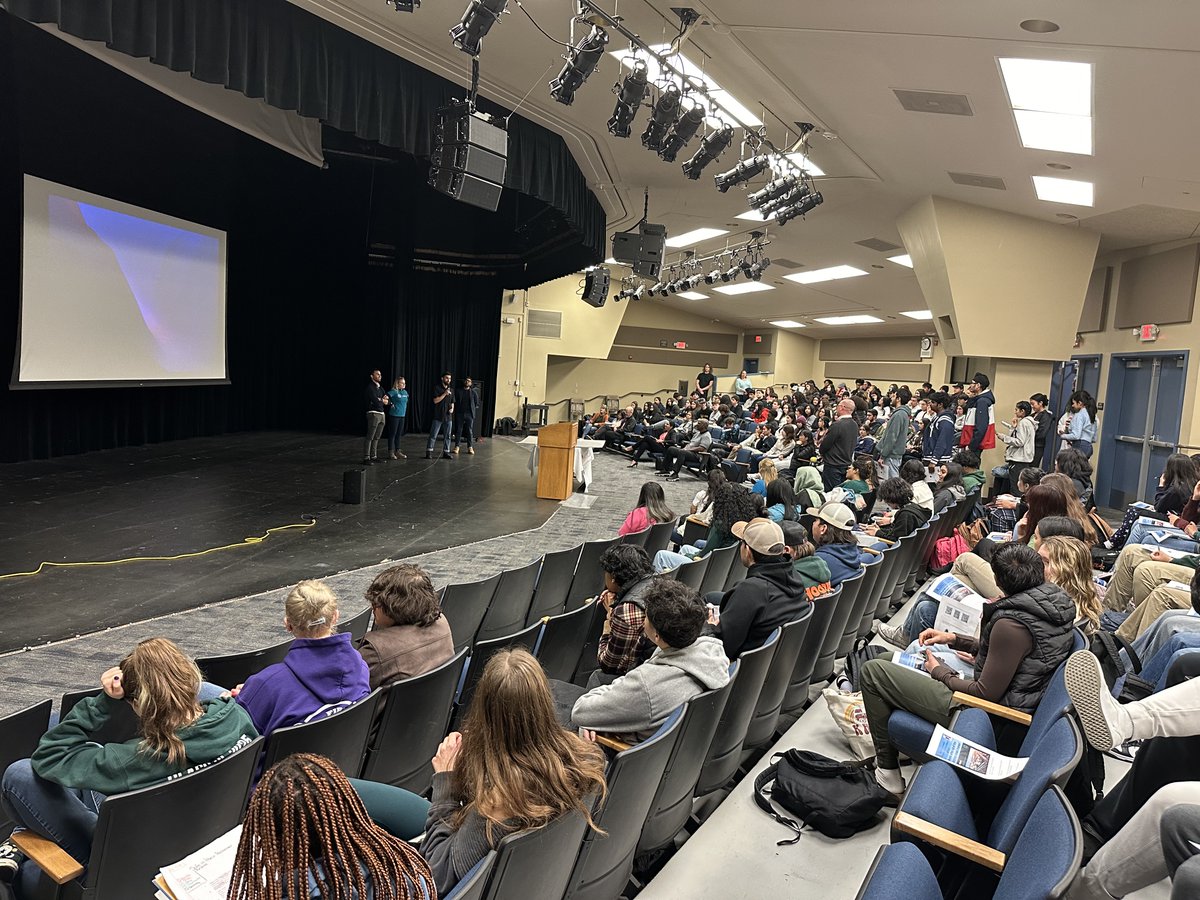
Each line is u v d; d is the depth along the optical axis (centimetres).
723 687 230
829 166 872
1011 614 254
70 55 805
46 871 172
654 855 242
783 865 236
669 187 1031
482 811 145
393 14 582
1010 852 161
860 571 396
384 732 244
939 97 600
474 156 595
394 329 1513
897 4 472
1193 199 687
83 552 575
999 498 622
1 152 779
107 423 1068
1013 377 956
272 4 563
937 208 877
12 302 827
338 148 1144
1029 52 489
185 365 1024
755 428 1288
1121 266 973
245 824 117
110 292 894
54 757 183
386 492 906
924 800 183
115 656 396
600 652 298
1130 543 471
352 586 536
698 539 615
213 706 199
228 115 760
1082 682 185
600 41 500
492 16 461
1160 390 893
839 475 798
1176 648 277
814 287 1634
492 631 412
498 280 1645
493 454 1350
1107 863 168
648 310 2308
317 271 1525
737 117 754
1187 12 399
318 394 1574
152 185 970
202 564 565
